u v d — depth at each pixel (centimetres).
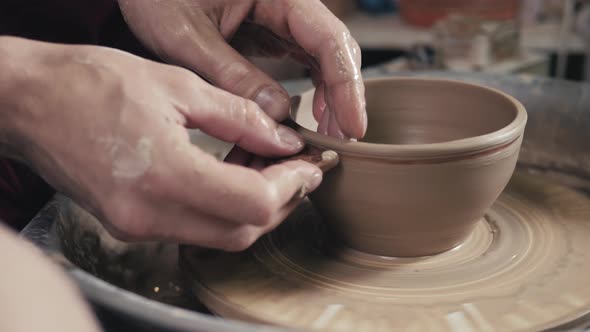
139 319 55
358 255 84
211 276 81
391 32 245
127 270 93
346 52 83
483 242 86
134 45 119
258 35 104
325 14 87
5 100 66
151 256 96
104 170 64
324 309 74
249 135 73
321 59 85
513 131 76
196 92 69
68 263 68
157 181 62
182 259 87
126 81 65
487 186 77
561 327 70
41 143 66
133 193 63
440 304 74
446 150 72
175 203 64
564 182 118
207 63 90
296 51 101
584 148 115
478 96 92
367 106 98
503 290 76
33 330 31
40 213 82
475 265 81
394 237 79
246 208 64
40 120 66
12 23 112
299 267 83
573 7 246
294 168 69
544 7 261
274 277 81
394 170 73
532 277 78
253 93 85
